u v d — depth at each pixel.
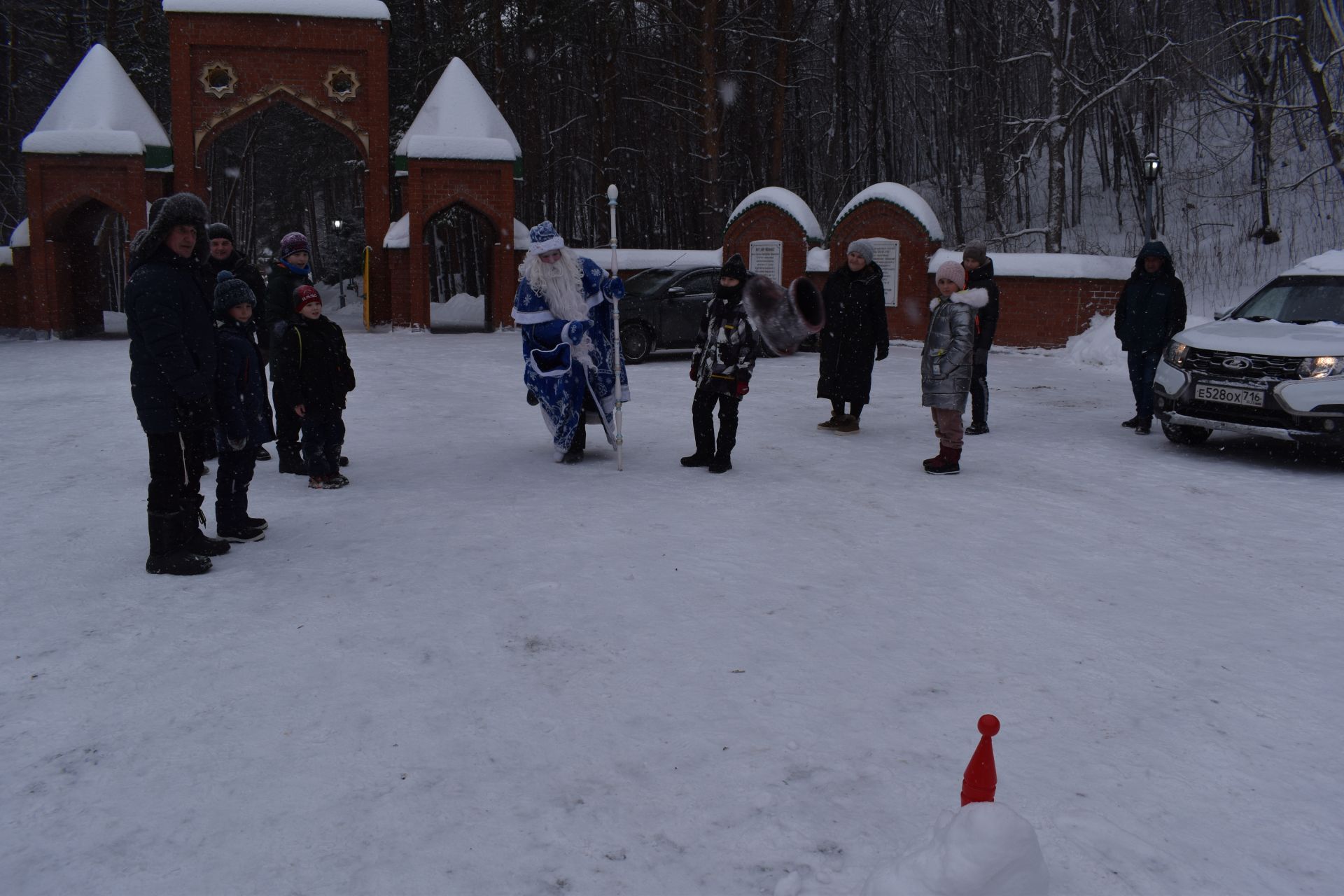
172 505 5.24
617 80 36.03
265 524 5.97
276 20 22.50
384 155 23.39
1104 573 5.35
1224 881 2.62
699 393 7.89
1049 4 22.31
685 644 4.28
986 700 3.74
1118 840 2.79
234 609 4.72
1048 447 9.20
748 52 32.69
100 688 3.85
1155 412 9.41
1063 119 22.36
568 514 6.48
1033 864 2.26
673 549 5.70
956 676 3.97
